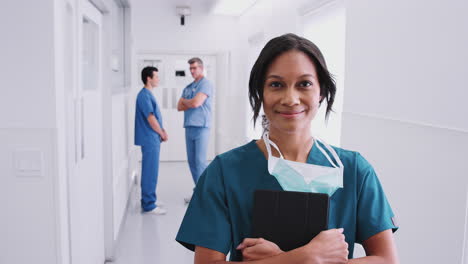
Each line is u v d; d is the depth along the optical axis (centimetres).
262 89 88
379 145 204
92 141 249
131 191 447
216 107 666
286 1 356
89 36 245
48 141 161
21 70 157
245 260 81
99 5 260
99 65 271
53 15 157
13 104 158
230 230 93
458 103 146
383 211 93
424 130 166
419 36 170
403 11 182
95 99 259
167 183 518
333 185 90
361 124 223
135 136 391
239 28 563
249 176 94
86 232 230
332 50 300
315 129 304
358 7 227
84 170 223
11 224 162
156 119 394
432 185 162
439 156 158
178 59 639
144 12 589
